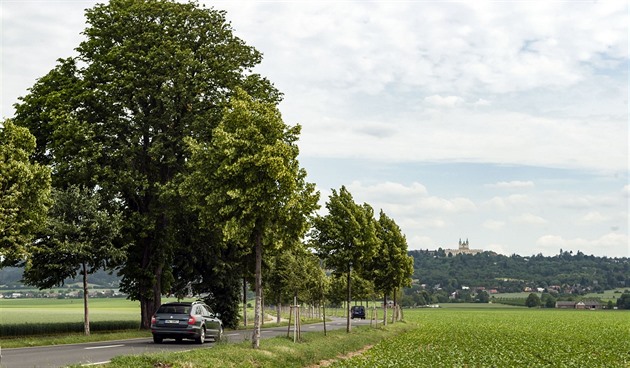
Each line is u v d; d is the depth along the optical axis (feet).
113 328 159.02
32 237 104.63
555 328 258.98
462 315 449.48
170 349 91.97
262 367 75.00
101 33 145.07
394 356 101.81
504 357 111.65
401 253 205.67
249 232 89.15
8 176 94.68
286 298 253.03
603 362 111.75
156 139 138.62
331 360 97.66
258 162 85.81
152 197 144.05
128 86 134.41
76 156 130.93
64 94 137.49
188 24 153.17
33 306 441.27
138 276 146.51
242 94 93.50
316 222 143.74
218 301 183.01
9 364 67.56
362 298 315.37
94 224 120.06
